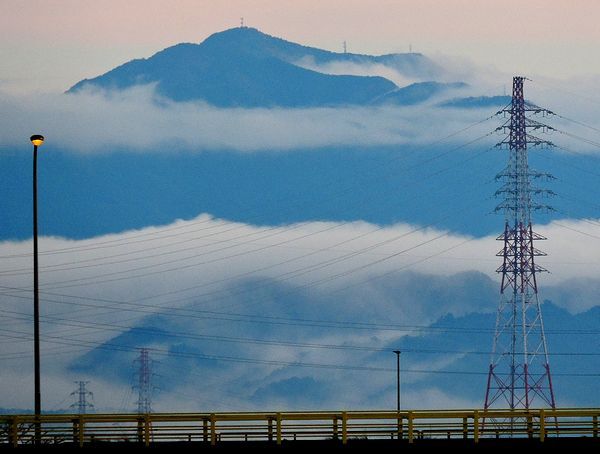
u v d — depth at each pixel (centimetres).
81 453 18000
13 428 18012
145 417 18188
